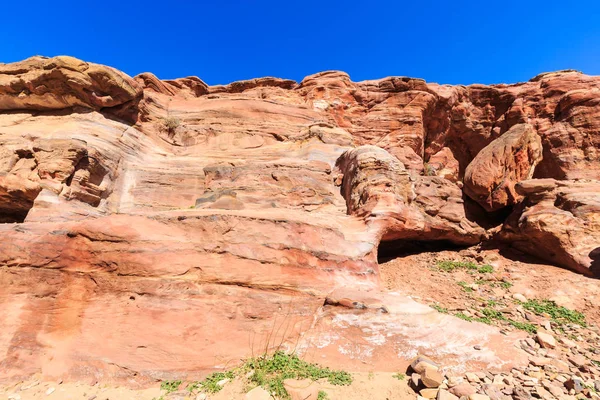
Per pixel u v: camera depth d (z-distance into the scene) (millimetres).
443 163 31094
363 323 6887
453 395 4961
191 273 7512
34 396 5867
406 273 11875
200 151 21781
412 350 6301
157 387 5953
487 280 11141
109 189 16969
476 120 31047
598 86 25719
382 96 29750
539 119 27250
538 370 5723
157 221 8273
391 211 11523
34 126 18641
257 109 24484
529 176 15781
